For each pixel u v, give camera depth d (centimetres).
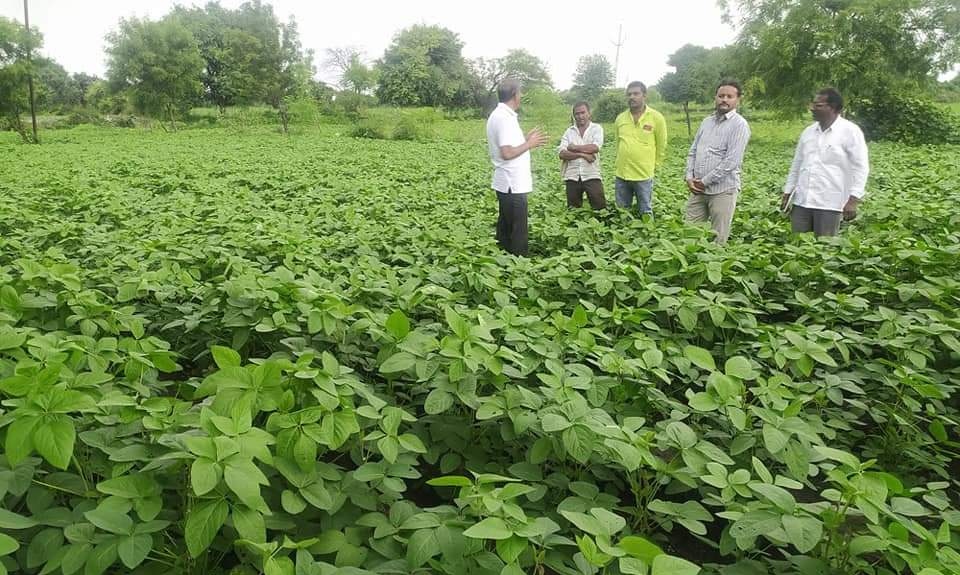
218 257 509
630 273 427
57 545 179
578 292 446
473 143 2747
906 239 520
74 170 1351
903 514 186
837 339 330
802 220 661
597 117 3859
